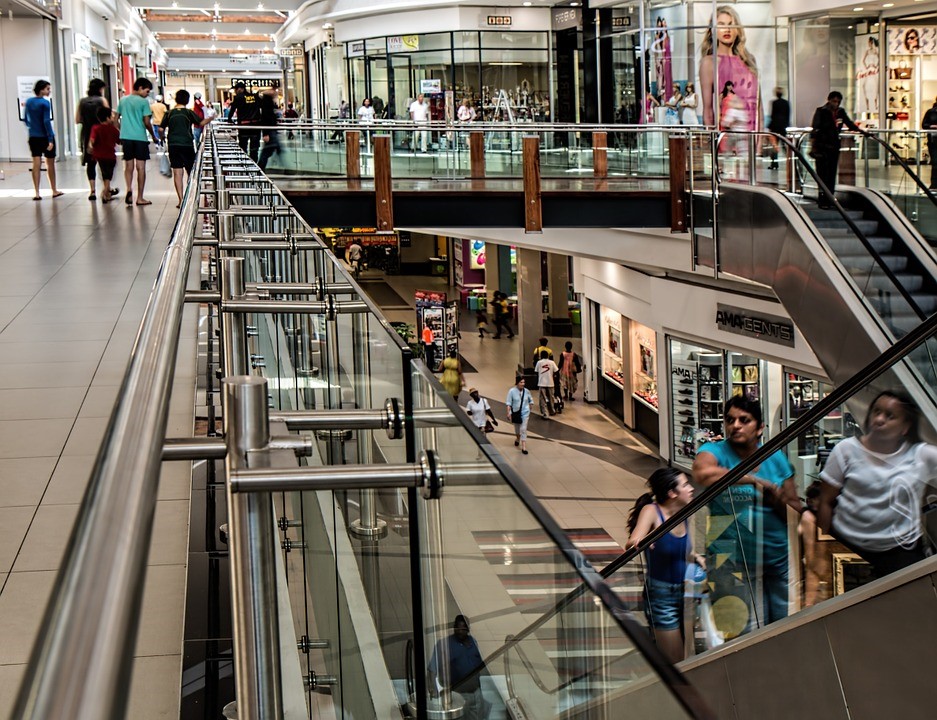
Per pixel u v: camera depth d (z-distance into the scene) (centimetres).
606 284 1898
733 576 508
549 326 2717
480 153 1516
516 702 97
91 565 64
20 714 49
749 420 572
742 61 1969
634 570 541
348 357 228
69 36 2873
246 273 383
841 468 491
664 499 585
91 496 76
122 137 1402
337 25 3194
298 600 221
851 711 454
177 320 164
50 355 612
